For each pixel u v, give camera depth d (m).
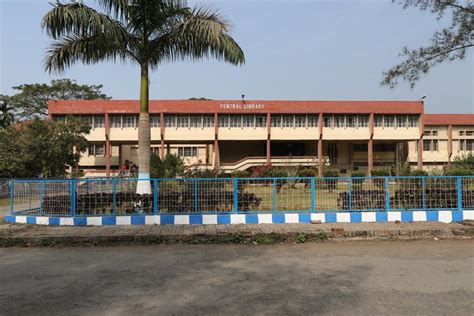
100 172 39.84
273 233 8.60
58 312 4.08
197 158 45.69
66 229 9.30
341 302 4.32
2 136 24.27
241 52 10.83
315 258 6.68
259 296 4.56
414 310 4.06
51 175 26.83
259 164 41.84
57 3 9.80
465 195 10.51
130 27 11.12
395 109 40.84
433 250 7.36
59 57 11.02
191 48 11.30
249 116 40.56
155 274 5.64
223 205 10.23
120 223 9.90
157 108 39.22
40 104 47.94
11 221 10.51
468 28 10.68
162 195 10.15
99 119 39.00
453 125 47.56
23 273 5.76
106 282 5.21
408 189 10.41
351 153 47.72
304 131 40.78
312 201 10.30
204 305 4.25
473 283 5.06
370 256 6.83
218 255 7.00
